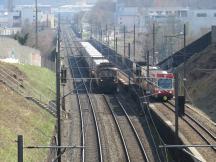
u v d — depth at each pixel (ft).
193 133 245.45
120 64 537.24
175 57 453.17
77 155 222.89
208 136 241.55
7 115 225.97
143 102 319.68
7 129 204.85
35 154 196.34
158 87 335.88
